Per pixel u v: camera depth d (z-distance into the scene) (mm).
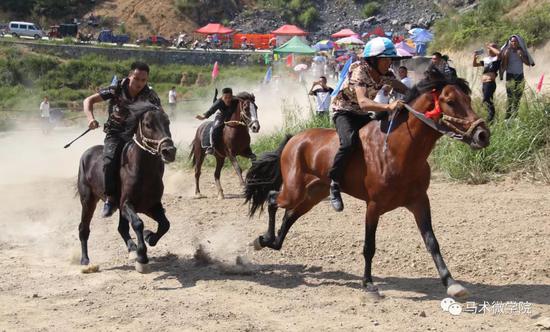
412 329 7348
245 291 8867
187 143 25688
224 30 79500
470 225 11398
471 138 7754
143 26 87812
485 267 9547
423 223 8344
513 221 11422
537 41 32938
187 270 9953
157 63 69062
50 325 7637
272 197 9977
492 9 38812
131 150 9594
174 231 12227
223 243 11367
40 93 57000
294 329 7418
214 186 16797
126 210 9617
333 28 88938
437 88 7957
